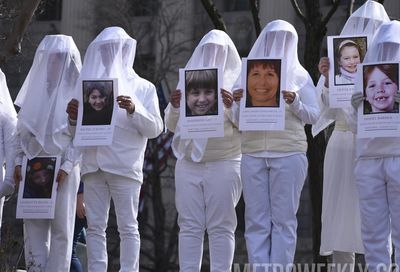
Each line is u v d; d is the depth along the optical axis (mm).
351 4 15805
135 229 10969
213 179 10523
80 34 35562
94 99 10891
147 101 11195
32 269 11141
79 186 12633
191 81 10602
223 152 10570
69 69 11414
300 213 32938
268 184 10227
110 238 29875
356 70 10789
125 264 10898
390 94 9719
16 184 11344
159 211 32156
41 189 11094
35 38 35344
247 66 10242
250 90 10180
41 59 11422
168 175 34250
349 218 11172
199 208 10602
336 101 10812
